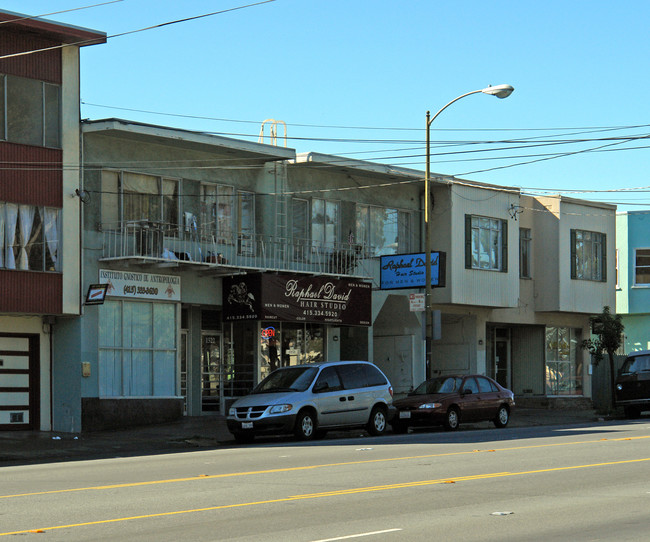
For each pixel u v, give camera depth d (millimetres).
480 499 12352
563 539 9562
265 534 9961
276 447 21719
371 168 33406
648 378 34906
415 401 27312
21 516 11336
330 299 32125
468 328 38312
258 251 31359
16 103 26109
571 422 32562
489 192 37312
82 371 26969
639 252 49250
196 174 30047
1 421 26500
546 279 40094
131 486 14133
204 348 31531
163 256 28281
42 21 26078
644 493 12844
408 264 32812
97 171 27688
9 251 25719
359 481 14320
